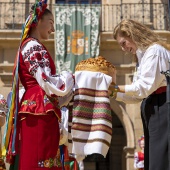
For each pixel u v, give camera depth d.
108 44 22.09
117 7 23.59
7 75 21.52
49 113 5.71
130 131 21.25
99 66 6.02
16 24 23.06
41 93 5.79
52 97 5.75
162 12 23.30
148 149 6.21
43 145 5.63
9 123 5.87
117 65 21.83
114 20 23.47
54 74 5.94
